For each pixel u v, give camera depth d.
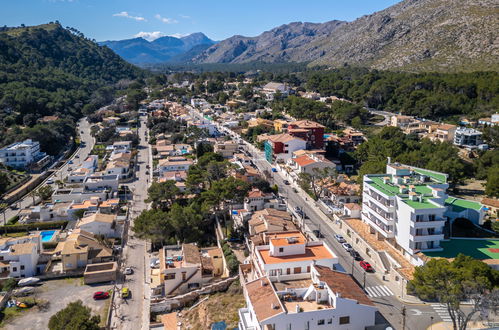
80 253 108.50
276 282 78.06
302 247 84.38
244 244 113.75
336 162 186.75
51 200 157.88
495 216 122.31
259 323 64.44
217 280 97.06
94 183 162.88
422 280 81.25
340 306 67.38
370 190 111.94
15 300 94.62
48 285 102.12
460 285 71.19
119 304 92.81
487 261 88.56
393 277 91.88
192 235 117.81
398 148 174.75
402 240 97.19
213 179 151.62
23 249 107.44
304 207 139.75
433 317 76.25
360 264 98.94
